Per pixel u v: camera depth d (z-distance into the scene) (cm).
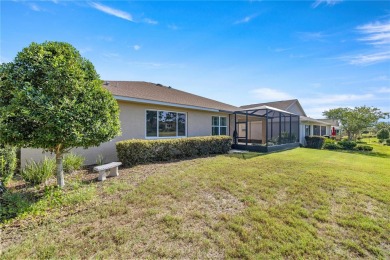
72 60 453
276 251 254
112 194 437
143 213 350
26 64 420
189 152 941
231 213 357
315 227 315
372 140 3375
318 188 500
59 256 239
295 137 1725
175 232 292
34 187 483
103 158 801
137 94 927
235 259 239
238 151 1253
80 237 277
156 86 1415
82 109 431
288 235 289
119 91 866
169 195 437
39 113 383
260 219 335
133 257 240
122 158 704
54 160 609
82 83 452
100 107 479
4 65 412
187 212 358
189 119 1187
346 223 328
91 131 452
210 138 1048
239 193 457
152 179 545
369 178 606
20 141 389
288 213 358
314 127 2558
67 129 409
